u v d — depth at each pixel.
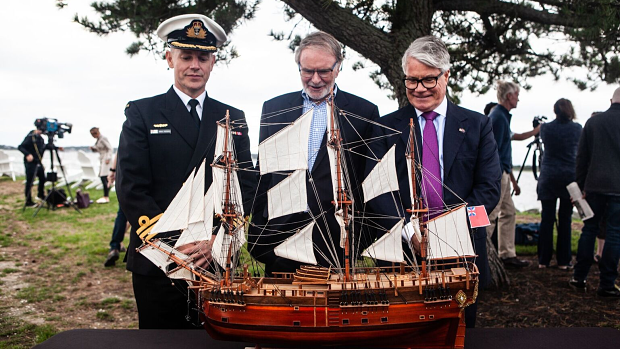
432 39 3.09
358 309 2.55
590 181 5.77
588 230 5.98
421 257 2.81
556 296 5.84
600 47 5.89
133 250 3.40
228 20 5.68
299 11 5.41
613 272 5.71
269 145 2.84
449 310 2.58
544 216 6.99
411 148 2.77
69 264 8.11
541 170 7.02
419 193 3.10
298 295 2.57
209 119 3.51
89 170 17.45
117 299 6.45
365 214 3.29
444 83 3.14
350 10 5.71
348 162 3.41
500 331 2.83
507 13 5.87
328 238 3.36
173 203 2.80
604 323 5.05
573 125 6.69
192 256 2.94
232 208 2.74
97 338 2.74
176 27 3.48
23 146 13.38
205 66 3.48
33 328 5.48
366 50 5.58
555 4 5.63
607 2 4.78
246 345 2.73
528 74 7.34
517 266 7.11
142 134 3.40
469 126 3.28
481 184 3.22
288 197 2.90
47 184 18.50
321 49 3.16
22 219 11.88
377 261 3.09
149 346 2.66
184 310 3.49
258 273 3.56
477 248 3.24
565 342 2.65
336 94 3.54
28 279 7.32
